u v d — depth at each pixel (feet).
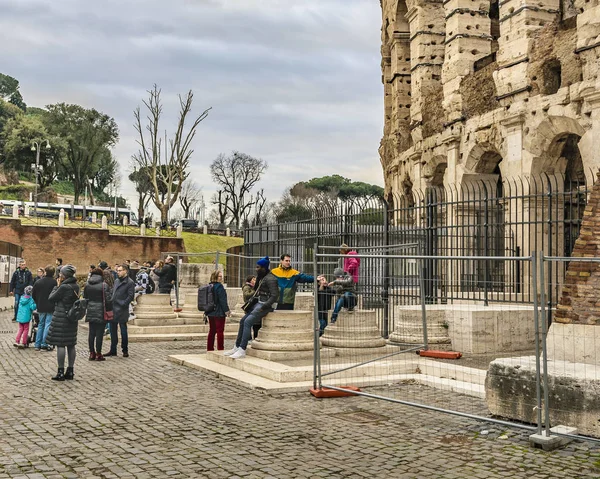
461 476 24.16
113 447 27.94
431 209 62.64
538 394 28.50
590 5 73.36
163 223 246.27
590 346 37.70
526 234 80.18
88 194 453.17
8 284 122.93
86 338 72.13
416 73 115.34
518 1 84.17
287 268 50.01
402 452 27.22
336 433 30.32
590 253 41.11
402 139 128.16
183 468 25.04
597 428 28.73
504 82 86.38
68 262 186.70
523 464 25.54
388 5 133.18
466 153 97.30
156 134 251.60
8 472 24.48
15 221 180.55
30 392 40.47
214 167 338.95
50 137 354.33
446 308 51.62
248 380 42.14
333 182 393.09
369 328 48.67
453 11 100.17
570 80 76.48
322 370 42.75
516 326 50.96
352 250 61.82
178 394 39.68
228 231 239.91
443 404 36.45
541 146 81.51
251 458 26.35
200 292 54.60
